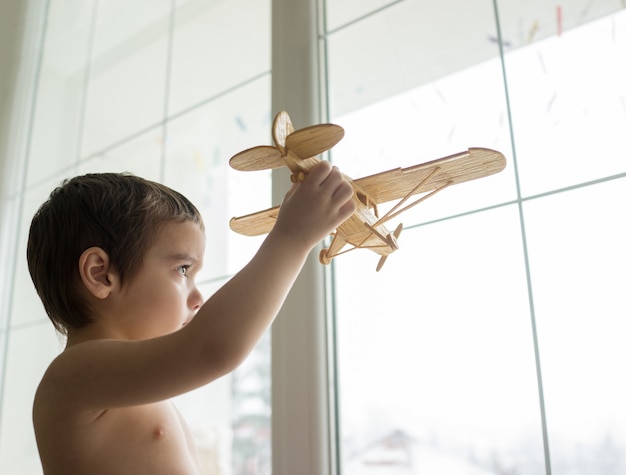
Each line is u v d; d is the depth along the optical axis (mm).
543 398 726
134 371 562
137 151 1380
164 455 666
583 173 750
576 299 726
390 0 987
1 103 1582
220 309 544
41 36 1678
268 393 1103
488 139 838
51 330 1394
